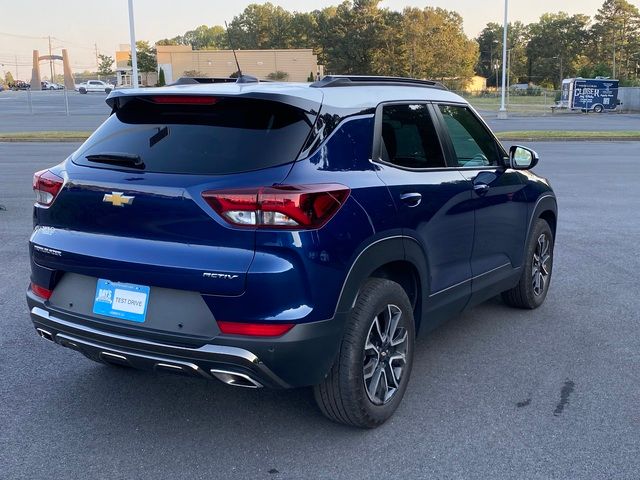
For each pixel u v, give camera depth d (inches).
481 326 214.8
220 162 126.9
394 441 142.0
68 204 138.4
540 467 131.8
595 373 178.4
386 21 3914.9
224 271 120.3
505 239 199.2
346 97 143.3
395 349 150.3
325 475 129.1
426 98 170.6
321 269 124.2
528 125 1370.6
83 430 146.0
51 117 1549.0
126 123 144.3
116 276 130.7
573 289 255.8
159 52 3287.4
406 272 156.8
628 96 2068.2
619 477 128.4
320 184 126.0
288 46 4722.0
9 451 136.8
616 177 595.8
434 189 158.2
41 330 144.7
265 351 121.6
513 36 5949.8
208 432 145.6
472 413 154.9
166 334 125.2
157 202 126.2
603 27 4970.5
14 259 291.9
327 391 137.9
